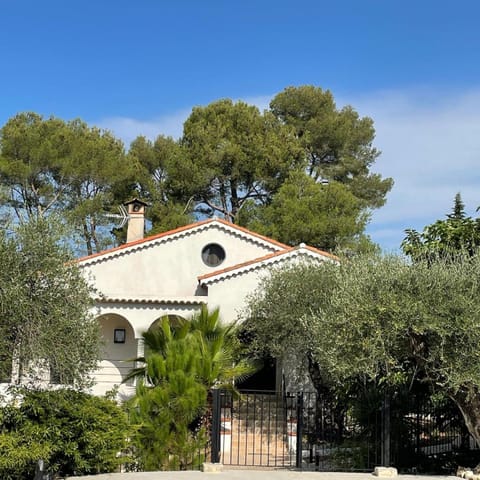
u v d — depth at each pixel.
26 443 11.20
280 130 40.72
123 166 37.75
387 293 11.87
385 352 11.85
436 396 13.91
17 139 34.97
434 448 16.14
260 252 28.52
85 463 11.96
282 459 17.47
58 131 36.72
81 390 12.70
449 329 11.41
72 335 11.37
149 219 40.12
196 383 14.80
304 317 17.47
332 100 44.72
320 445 18.56
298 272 20.48
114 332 27.59
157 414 14.39
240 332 23.02
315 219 34.94
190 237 28.55
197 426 15.75
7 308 10.62
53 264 11.23
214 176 38.91
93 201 35.62
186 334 18.36
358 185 43.38
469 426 12.58
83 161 35.88
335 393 18.55
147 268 28.17
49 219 11.60
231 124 40.53
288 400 22.19
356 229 35.31
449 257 13.22
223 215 41.06
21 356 10.86
